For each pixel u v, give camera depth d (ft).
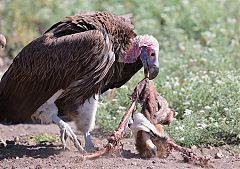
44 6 78.02
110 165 38.78
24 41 71.67
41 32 74.95
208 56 59.06
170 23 71.82
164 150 40.55
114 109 50.24
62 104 43.09
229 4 75.97
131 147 43.62
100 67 41.29
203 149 43.55
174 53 64.39
